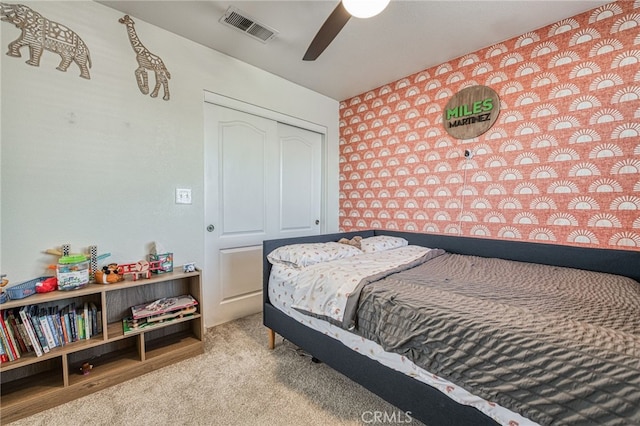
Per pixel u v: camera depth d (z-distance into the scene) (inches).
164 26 72.7
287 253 69.9
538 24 69.8
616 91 61.6
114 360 62.7
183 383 59.1
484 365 33.8
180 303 70.9
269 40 79.0
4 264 54.0
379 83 106.3
